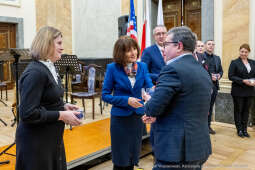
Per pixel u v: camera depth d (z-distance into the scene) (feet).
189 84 4.76
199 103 4.92
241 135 13.71
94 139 10.85
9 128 14.08
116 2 23.57
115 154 7.32
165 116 5.03
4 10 25.30
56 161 5.57
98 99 23.45
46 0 26.22
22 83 5.01
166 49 5.33
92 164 10.05
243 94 13.60
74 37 27.35
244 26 14.99
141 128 7.55
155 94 4.83
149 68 9.78
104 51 25.00
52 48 5.34
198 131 4.93
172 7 19.60
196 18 18.42
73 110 5.94
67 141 10.58
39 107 5.04
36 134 5.16
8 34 26.63
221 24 15.90
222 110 16.14
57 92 5.41
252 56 14.88
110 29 24.31
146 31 15.01
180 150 4.75
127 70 7.20
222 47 15.97
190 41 5.11
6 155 8.95
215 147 12.15
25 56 9.45
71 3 26.99
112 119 7.32
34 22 27.50
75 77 22.29
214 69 14.17
